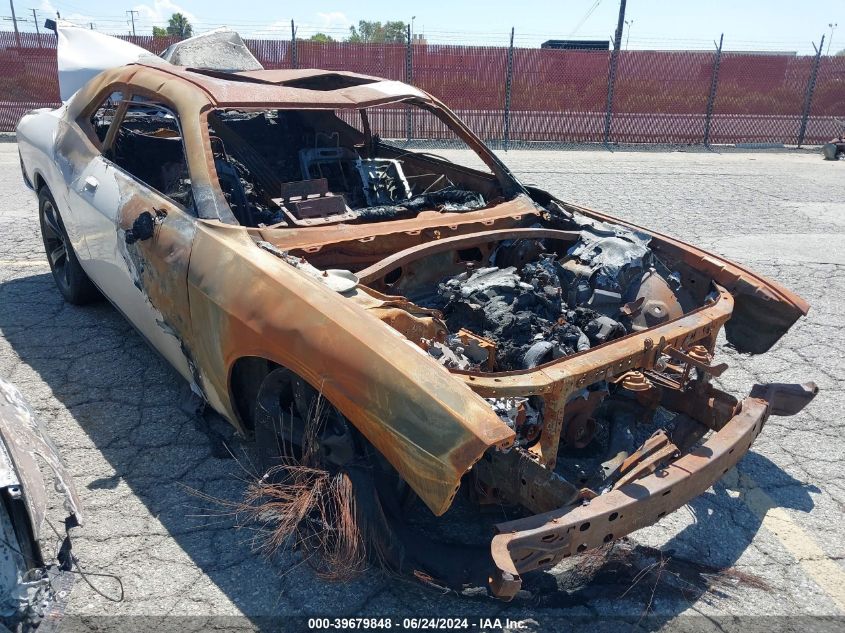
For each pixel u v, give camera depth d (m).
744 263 6.70
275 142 4.73
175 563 2.76
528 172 11.49
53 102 14.62
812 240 7.57
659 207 9.02
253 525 2.98
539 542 2.18
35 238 6.69
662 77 15.89
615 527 2.33
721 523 3.17
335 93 3.85
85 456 3.39
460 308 3.14
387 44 15.01
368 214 3.57
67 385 4.02
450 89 15.43
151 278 3.28
